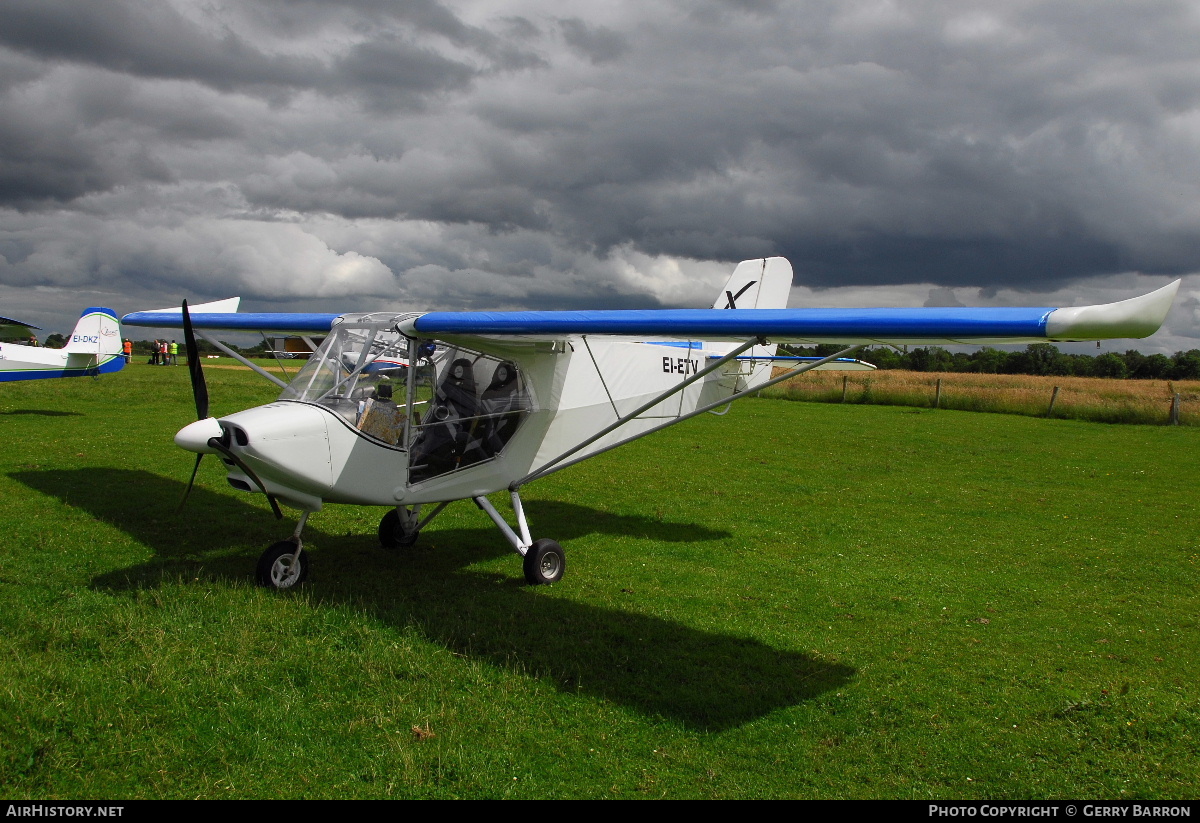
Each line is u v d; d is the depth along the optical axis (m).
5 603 4.59
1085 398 21.66
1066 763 3.35
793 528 7.84
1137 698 3.99
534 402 6.04
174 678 3.67
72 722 3.21
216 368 33.75
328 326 7.00
